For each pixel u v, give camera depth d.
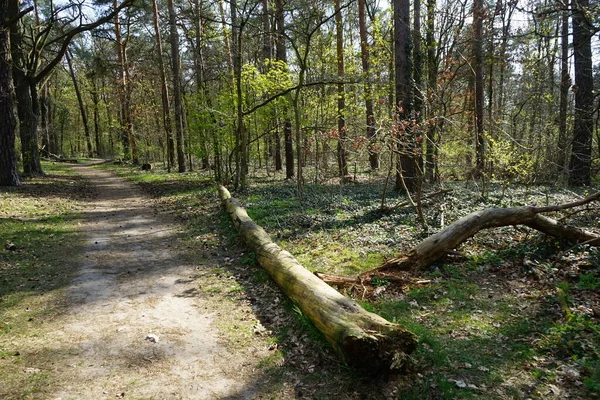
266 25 17.72
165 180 21.70
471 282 5.68
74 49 31.05
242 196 13.91
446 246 6.30
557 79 15.97
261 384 3.77
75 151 61.09
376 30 16.75
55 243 8.72
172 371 3.98
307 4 11.40
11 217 10.57
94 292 6.05
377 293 5.48
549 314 4.58
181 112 25.34
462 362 3.79
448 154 13.87
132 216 12.28
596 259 5.78
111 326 4.94
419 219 8.86
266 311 5.34
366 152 9.79
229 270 7.05
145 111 31.91
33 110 21.66
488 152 11.73
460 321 4.59
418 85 12.06
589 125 11.37
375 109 19.52
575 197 10.63
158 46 25.02
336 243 7.90
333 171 17.25
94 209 13.44
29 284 6.26
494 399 3.27
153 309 5.46
